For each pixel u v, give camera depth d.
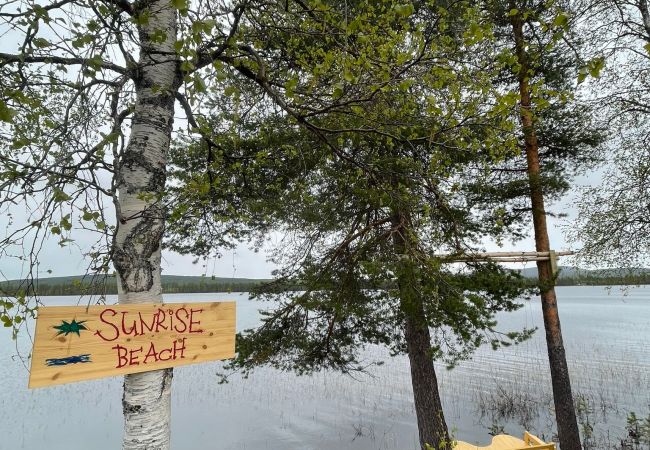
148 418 2.02
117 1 2.16
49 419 11.38
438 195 4.37
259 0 2.55
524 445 4.79
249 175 5.00
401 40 2.89
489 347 19.53
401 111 3.30
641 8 7.15
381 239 5.44
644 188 7.85
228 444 9.30
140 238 2.21
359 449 8.77
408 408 11.42
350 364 7.70
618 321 29.30
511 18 6.09
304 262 6.12
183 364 2.05
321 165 5.27
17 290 2.11
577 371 13.75
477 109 3.26
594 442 7.79
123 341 1.85
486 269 5.37
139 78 2.42
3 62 2.30
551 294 6.75
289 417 10.97
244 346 5.71
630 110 7.75
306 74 3.60
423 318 4.72
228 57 2.64
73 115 2.60
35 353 1.59
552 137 7.06
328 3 3.69
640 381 12.18
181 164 5.37
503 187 6.93
